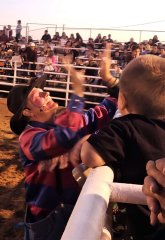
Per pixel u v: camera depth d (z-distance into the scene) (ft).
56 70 60.44
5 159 28.78
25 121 7.67
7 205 20.20
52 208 7.34
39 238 7.36
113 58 60.49
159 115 5.32
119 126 5.07
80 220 3.44
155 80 5.16
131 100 5.33
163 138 5.10
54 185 7.23
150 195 3.65
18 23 82.33
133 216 5.06
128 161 4.99
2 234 17.22
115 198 4.58
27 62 60.64
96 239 3.28
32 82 7.65
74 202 7.28
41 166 7.13
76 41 71.41
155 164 3.61
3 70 65.77
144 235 5.05
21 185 23.34
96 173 4.63
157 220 3.75
